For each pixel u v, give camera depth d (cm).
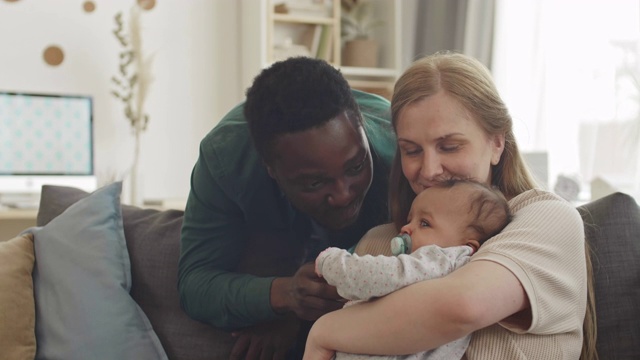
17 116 327
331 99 130
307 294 136
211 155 152
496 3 351
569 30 331
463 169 126
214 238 157
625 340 134
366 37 400
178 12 388
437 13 390
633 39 306
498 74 350
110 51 371
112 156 373
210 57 396
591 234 142
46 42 359
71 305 166
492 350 114
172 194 389
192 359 162
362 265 113
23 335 165
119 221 179
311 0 383
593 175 318
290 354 155
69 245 173
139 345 162
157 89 384
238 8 402
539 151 309
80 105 340
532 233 115
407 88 129
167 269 170
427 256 115
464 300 102
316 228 154
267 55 373
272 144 132
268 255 159
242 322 150
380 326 110
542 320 110
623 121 307
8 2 351
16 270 171
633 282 137
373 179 148
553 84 337
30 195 337
